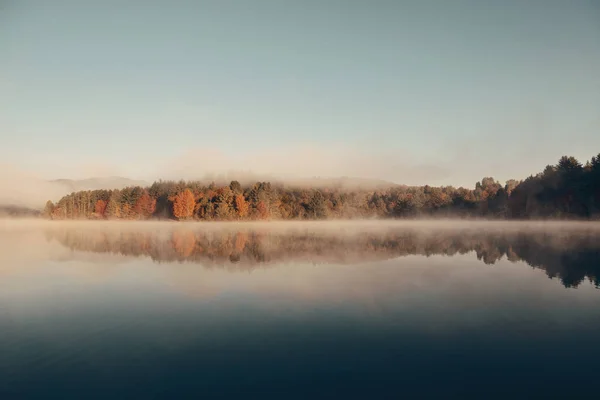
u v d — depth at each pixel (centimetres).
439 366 1441
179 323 1919
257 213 14138
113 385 1303
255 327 1853
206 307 2200
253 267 3634
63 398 1229
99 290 2638
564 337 1728
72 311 2120
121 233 8512
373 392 1257
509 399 1223
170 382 1320
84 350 1588
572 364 1461
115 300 2367
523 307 2211
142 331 1806
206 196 14388
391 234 7981
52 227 11225
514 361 1488
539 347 1622
